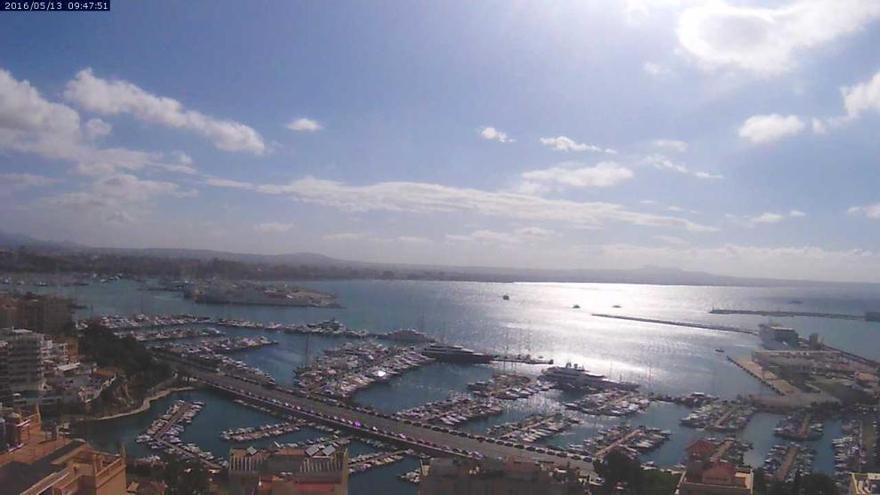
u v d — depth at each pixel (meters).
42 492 127.88
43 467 136.62
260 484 196.12
